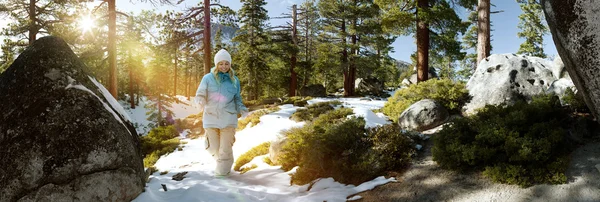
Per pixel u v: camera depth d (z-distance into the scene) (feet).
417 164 14.14
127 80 103.91
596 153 11.30
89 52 42.78
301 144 16.34
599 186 9.55
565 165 10.99
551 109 13.82
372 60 77.92
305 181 14.30
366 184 12.94
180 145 33.17
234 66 102.32
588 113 14.67
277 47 90.43
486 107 16.69
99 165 10.68
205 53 44.60
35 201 9.76
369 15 73.51
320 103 41.04
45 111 10.61
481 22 38.86
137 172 12.06
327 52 77.20
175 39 45.68
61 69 11.60
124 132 11.97
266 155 20.40
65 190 10.02
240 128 36.81
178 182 15.29
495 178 11.17
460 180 11.97
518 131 12.74
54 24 58.80
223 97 15.76
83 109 10.99
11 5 59.06
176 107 105.70
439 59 56.65
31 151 10.04
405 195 11.70
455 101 25.04
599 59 9.65
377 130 16.40
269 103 56.49
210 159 24.30
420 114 21.45
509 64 24.40
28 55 11.68
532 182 10.68
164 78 81.76
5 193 9.79
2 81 11.68
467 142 13.38
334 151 15.30
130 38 49.85
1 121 10.71
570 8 10.16
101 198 10.52
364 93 95.25
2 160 10.07
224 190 13.15
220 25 49.83
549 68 23.71
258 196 12.68
